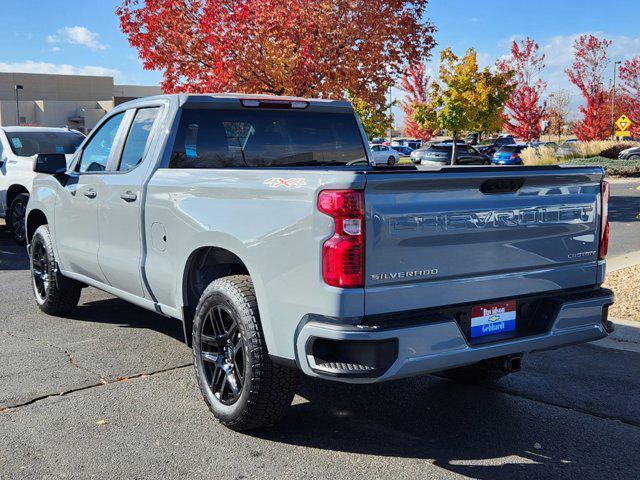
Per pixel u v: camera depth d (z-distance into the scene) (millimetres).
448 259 3650
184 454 3887
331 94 15969
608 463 3814
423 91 47156
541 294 4062
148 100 5414
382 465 3770
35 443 4023
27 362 5492
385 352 3432
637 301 7109
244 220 3967
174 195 4637
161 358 5613
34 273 7062
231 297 4027
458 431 4246
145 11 16203
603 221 4293
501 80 34625
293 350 3658
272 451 3938
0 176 12117
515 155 36375
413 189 3527
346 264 3398
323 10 15555
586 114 47562
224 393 4234
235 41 15617
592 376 5238
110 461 3795
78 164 6281
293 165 5453
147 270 5008
